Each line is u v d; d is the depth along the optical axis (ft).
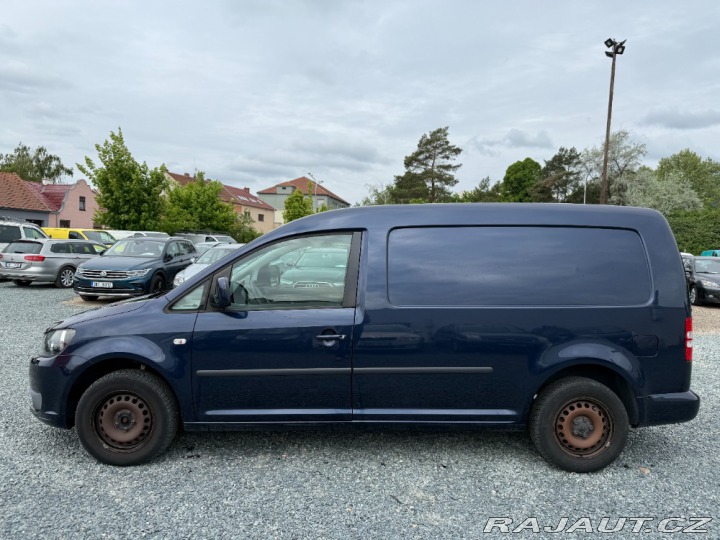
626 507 10.30
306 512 9.96
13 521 9.53
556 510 10.15
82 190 137.90
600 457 11.60
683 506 10.36
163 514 9.84
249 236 152.35
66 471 11.63
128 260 39.65
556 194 215.72
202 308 11.77
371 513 9.96
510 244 11.78
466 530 9.42
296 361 11.51
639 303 11.57
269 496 10.59
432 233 11.91
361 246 11.93
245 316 11.60
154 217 102.22
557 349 11.45
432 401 11.61
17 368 20.10
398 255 11.81
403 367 11.50
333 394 11.61
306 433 14.06
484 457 12.59
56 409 11.71
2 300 39.88
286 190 303.68
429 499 10.53
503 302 11.56
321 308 11.64
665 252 11.82
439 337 11.48
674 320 11.57
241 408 11.68
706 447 13.37
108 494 10.61
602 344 11.46
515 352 11.50
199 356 11.52
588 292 11.60
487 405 11.63
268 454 12.67
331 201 311.68
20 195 115.03
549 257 11.73
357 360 11.50
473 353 11.49
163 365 11.44
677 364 11.57
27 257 47.55
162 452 11.96
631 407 11.81
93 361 11.51
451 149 208.23
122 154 97.04
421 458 12.51
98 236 74.59
